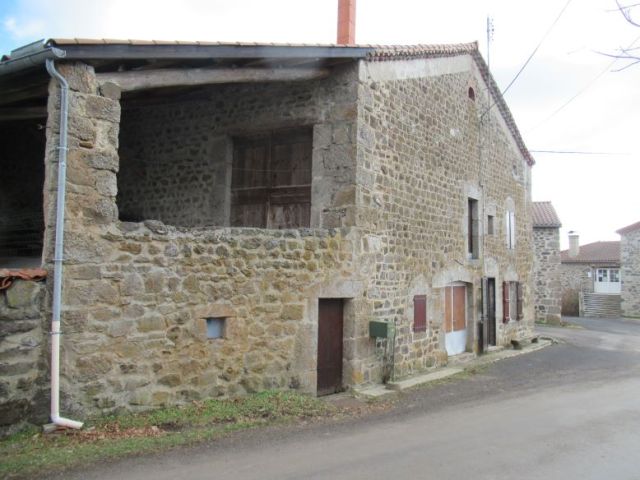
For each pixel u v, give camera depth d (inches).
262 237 257.1
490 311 514.9
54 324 190.9
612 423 232.4
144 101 347.9
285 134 334.3
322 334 290.8
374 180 317.4
